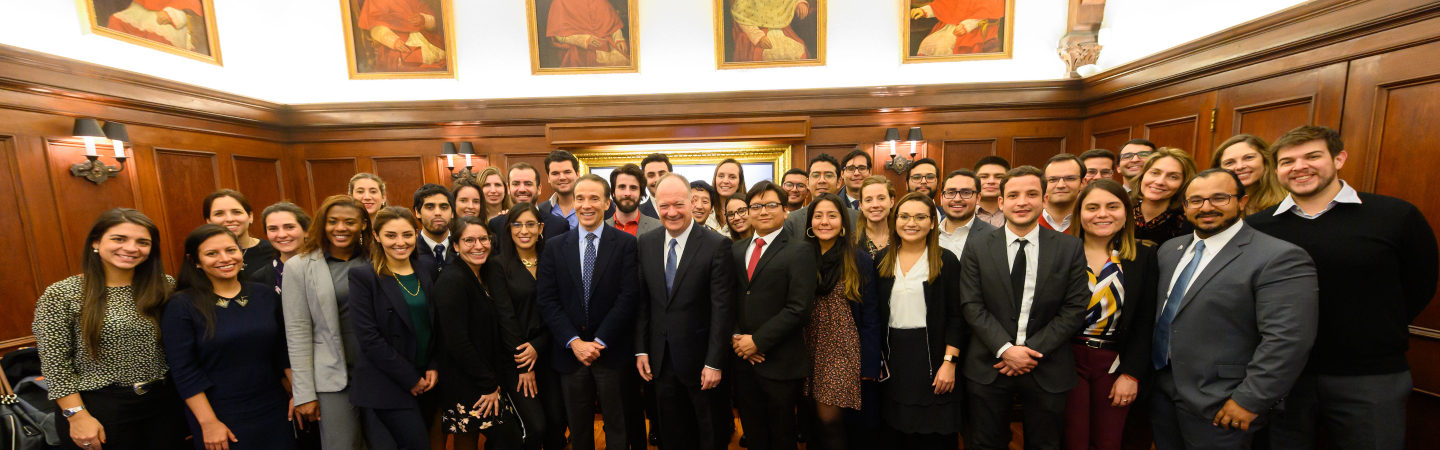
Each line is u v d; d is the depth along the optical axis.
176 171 3.91
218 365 1.61
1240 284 1.42
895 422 1.77
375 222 1.69
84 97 3.28
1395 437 1.50
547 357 1.99
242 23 4.48
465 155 4.86
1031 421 1.62
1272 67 2.83
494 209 2.91
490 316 1.83
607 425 1.93
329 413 1.74
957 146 4.76
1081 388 1.65
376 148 4.89
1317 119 2.59
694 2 4.77
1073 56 4.39
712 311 1.82
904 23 4.66
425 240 2.21
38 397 1.85
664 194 1.78
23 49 2.97
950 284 1.74
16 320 3.01
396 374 1.68
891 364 1.76
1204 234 1.51
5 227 2.96
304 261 1.73
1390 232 1.46
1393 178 2.25
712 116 4.76
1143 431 1.85
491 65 4.85
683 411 1.93
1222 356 1.45
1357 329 1.49
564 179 2.67
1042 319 1.59
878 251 1.94
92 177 3.32
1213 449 1.47
